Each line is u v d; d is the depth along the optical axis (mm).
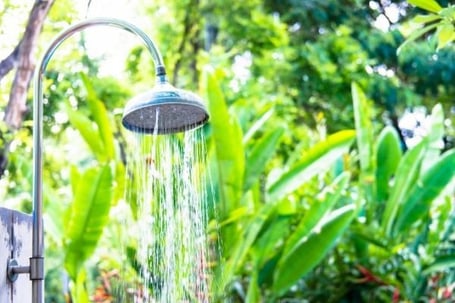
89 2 3438
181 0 7105
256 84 6809
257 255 3891
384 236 4164
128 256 3043
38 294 1764
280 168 4844
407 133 7559
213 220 3580
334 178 4516
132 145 2629
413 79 7117
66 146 4832
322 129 5703
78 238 3334
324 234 3826
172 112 1840
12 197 4066
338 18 7020
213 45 7195
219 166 3664
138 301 2471
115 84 5113
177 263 1973
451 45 6309
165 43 6910
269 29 7016
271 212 3877
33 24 3387
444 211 4148
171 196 1955
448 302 3934
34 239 1781
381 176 4316
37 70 1867
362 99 4215
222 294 2971
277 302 4309
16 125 3383
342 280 4324
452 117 7316
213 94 3619
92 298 3754
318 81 7035
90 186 3316
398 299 4066
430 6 1955
